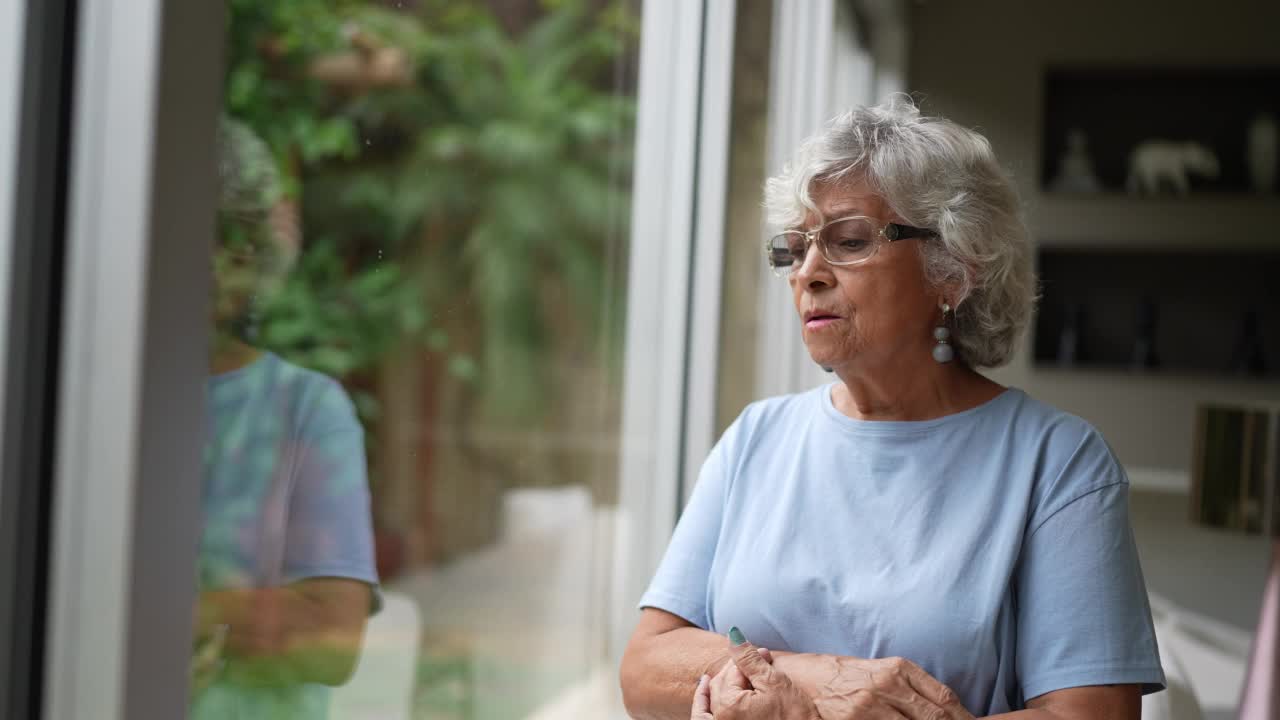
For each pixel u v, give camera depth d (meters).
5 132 0.65
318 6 0.95
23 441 0.67
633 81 2.13
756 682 1.08
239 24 0.81
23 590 0.68
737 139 2.31
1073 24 4.29
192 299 0.72
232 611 0.85
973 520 1.11
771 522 1.21
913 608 1.09
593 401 2.03
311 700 0.97
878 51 4.09
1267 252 4.26
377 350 1.11
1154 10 4.24
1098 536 1.07
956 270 1.13
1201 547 3.35
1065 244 4.36
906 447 1.17
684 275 2.24
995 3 4.34
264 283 0.87
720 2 2.21
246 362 0.85
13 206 0.66
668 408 2.26
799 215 1.17
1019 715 1.02
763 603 1.16
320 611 0.98
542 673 1.77
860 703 1.04
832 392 1.28
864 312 1.13
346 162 1.02
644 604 1.25
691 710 1.15
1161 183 4.31
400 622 1.20
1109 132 4.46
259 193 0.85
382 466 1.14
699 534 1.27
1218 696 2.48
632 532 2.22
